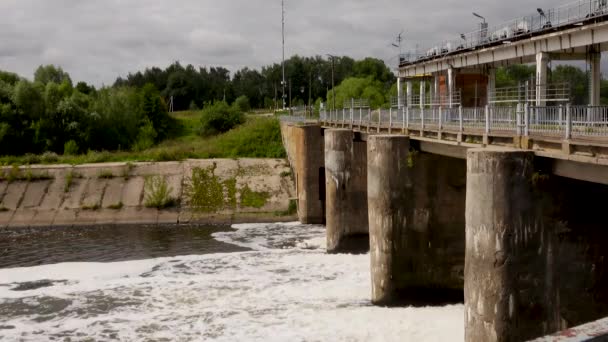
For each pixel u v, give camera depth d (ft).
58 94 325.62
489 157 60.39
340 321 91.45
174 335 88.28
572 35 91.66
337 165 139.54
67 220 195.93
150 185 207.82
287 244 154.40
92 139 321.52
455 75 142.51
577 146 55.72
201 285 114.42
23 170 218.18
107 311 100.78
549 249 61.87
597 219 63.10
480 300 62.59
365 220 140.46
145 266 133.49
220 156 240.94
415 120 113.80
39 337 89.76
